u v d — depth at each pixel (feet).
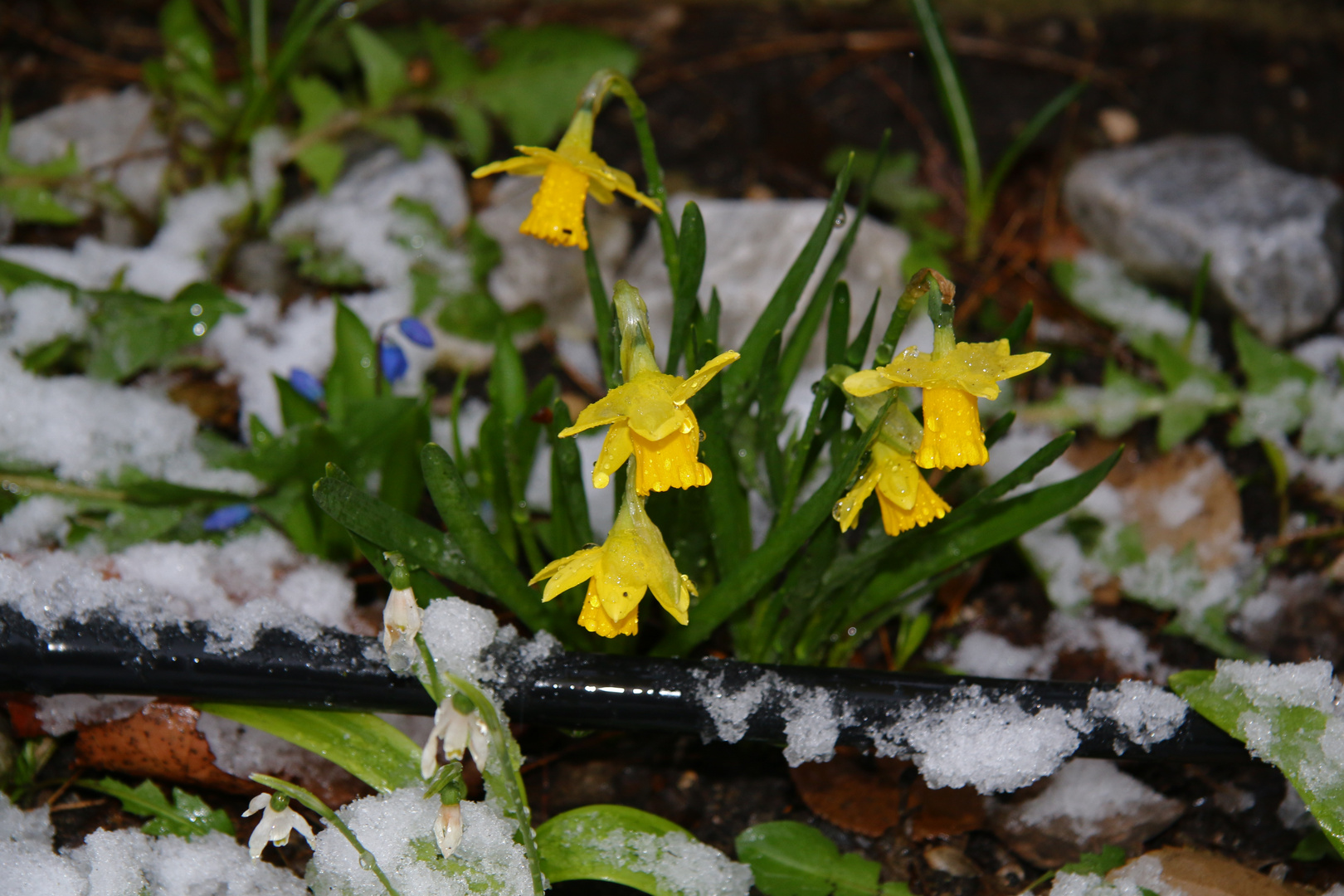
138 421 3.29
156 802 3.09
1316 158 3.82
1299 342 3.51
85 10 4.06
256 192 3.53
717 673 3.04
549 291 3.50
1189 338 3.46
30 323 3.30
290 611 3.05
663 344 3.46
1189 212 3.51
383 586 3.23
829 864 3.07
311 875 2.98
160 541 3.19
